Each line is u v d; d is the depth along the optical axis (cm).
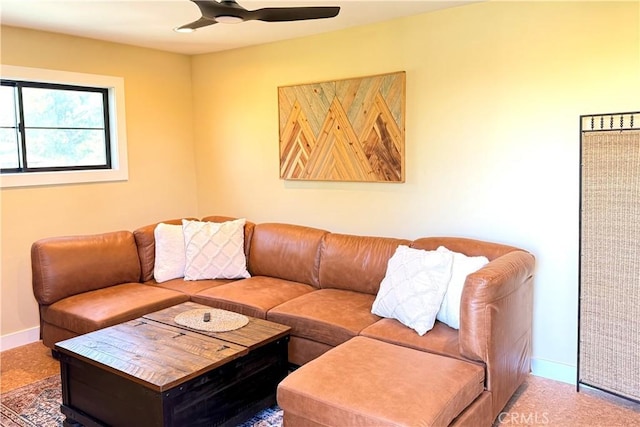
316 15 258
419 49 355
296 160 427
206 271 398
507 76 322
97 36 410
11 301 383
